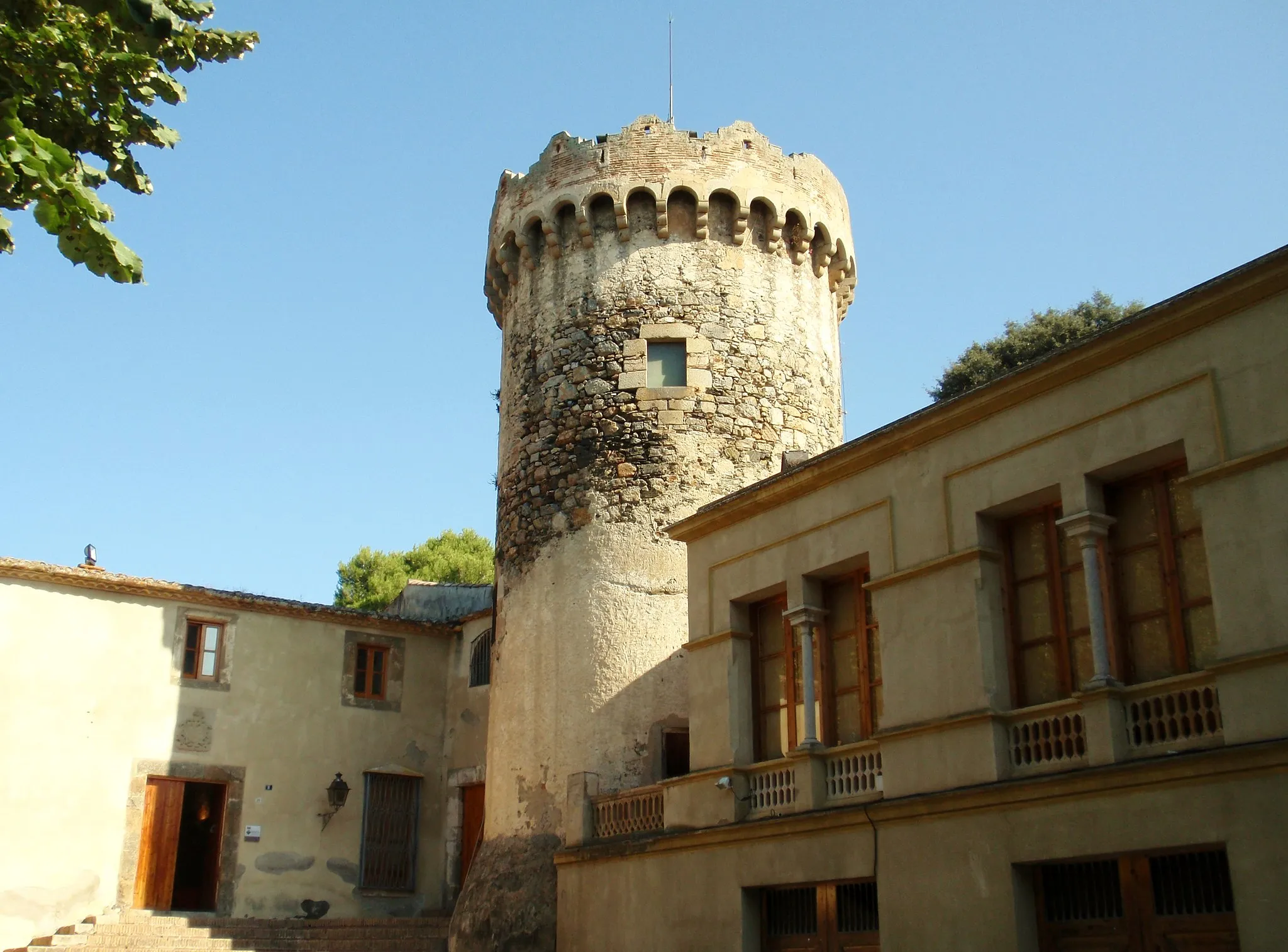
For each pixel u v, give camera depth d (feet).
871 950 47.34
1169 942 38.47
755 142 77.56
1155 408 41.93
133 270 35.99
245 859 83.56
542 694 68.90
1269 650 37.06
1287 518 37.70
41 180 34.27
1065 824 40.96
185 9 41.24
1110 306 114.32
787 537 55.36
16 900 74.08
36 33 38.88
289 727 88.02
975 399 47.29
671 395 71.51
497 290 82.74
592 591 68.80
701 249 74.79
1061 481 44.34
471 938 65.57
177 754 82.48
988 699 44.98
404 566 175.42
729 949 52.11
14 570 78.38
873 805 46.98
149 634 83.46
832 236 79.82
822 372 77.56
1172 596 41.65
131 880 78.59
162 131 41.73
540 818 66.49
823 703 53.42
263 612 88.89
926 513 49.08
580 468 71.67
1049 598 45.60
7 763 75.87
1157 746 39.99
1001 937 42.01
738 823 53.31
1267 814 35.83
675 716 65.98
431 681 96.07
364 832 89.10
